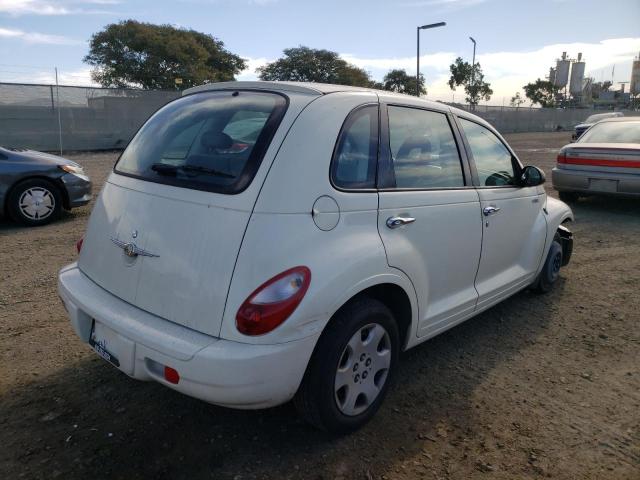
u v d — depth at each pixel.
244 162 2.63
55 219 8.05
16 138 19.44
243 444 2.92
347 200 2.79
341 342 2.73
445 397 3.46
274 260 2.46
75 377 3.56
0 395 3.33
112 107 21.22
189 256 2.58
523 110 43.75
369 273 2.80
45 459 2.77
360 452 2.89
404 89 61.41
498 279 4.26
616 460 2.89
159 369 2.58
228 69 52.53
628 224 8.51
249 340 2.43
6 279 5.38
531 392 3.55
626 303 5.16
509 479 2.74
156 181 2.90
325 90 2.98
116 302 2.89
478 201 3.81
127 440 2.94
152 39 42.56
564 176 9.58
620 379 3.75
